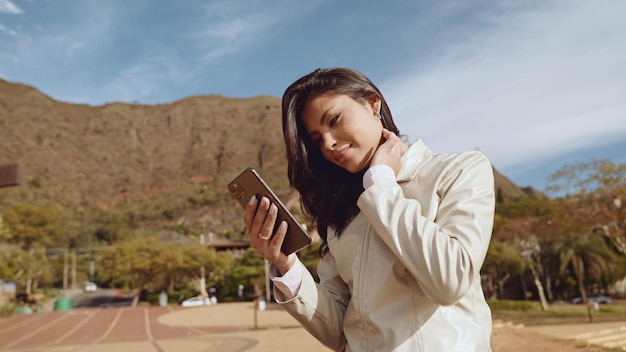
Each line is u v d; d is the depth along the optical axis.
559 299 49.84
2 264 56.88
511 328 18.52
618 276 48.28
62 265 99.75
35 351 20.25
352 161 1.47
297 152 1.55
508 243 44.09
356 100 1.49
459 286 1.18
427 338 1.28
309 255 41.16
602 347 14.71
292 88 1.54
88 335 29.47
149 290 71.31
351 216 1.52
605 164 26.47
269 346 16.64
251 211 1.41
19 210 105.81
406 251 1.24
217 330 27.86
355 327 1.41
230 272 63.09
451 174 1.36
